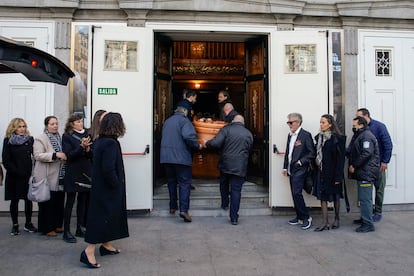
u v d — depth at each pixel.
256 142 7.20
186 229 5.52
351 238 5.15
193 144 5.73
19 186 5.15
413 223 5.92
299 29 6.73
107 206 4.04
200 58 8.46
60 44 6.26
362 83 6.73
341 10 6.64
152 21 6.45
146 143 6.15
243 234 5.30
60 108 6.25
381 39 6.84
